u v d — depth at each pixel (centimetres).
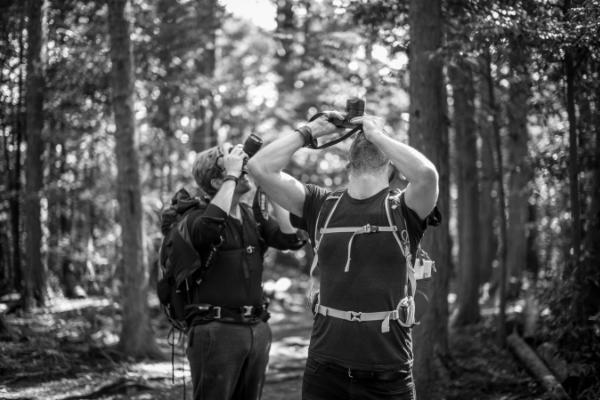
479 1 579
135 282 779
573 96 559
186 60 1326
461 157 1016
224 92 1630
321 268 269
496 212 1417
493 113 740
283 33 1034
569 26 488
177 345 856
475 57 635
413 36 611
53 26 1111
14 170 1159
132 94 800
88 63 1074
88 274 1379
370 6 714
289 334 1041
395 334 258
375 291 257
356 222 263
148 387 634
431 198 257
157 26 1177
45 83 1057
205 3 1249
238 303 341
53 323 902
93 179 1314
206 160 363
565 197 752
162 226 360
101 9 1110
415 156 255
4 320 783
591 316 559
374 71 944
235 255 344
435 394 608
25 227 1074
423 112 606
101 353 740
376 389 258
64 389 608
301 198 279
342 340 259
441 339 666
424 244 630
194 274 340
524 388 598
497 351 743
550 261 1009
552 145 723
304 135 273
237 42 1866
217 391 334
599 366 543
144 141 1384
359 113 278
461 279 988
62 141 1159
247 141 352
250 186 360
